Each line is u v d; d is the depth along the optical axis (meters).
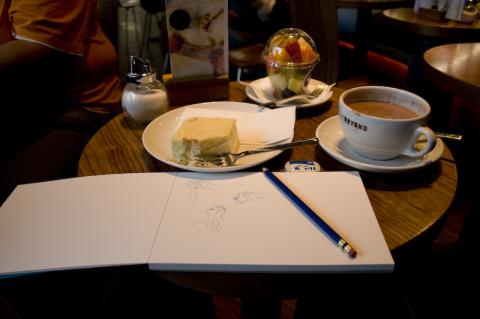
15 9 1.15
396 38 2.86
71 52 1.15
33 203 0.49
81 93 1.22
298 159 0.61
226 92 0.84
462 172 1.42
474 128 1.51
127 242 0.43
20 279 0.63
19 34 1.11
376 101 0.63
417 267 0.70
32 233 0.44
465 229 0.87
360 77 2.71
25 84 1.11
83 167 0.59
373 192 0.52
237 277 0.40
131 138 0.69
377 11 2.96
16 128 1.12
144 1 2.42
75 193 0.52
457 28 1.58
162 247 0.42
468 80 0.90
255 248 0.41
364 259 0.39
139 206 0.49
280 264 0.39
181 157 0.59
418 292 0.65
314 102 0.79
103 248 0.42
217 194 0.51
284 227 0.44
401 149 0.55
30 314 0.59
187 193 0.51
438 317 0.61
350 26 3.12
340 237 0.42
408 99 0.59
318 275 0.40
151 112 0.73
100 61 1.25
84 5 1.20
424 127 0.52
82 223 0.46
